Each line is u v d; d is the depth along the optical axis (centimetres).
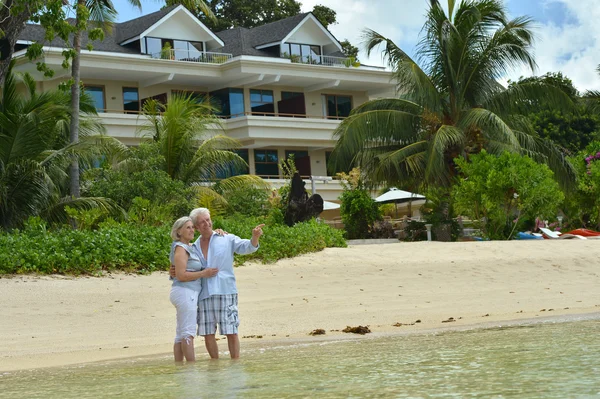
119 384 595
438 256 1938
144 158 2822
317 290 1469
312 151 4631
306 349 821
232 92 4375
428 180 3088
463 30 3138
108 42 4097
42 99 2595
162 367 716
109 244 1566
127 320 1152
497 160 2642
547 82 3195
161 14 4191
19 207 2156
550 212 2675
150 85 4147
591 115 5044
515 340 770
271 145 4394
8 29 1928
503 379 500
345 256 1898
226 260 774
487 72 3153
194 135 3002
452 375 534
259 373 614
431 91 3067
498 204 2641
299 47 4578
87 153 2281
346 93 4822
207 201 2659
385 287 1513
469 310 1236
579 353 622
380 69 4694
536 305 1279
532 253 2005
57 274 1461
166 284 1455
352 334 996
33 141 2205
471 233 3259
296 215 2455
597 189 3131
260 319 1167
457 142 3031
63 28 1831
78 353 914
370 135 3177
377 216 3091
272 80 4344
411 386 492
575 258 1920
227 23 5794
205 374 630
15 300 1252
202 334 768
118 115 3878
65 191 2670
